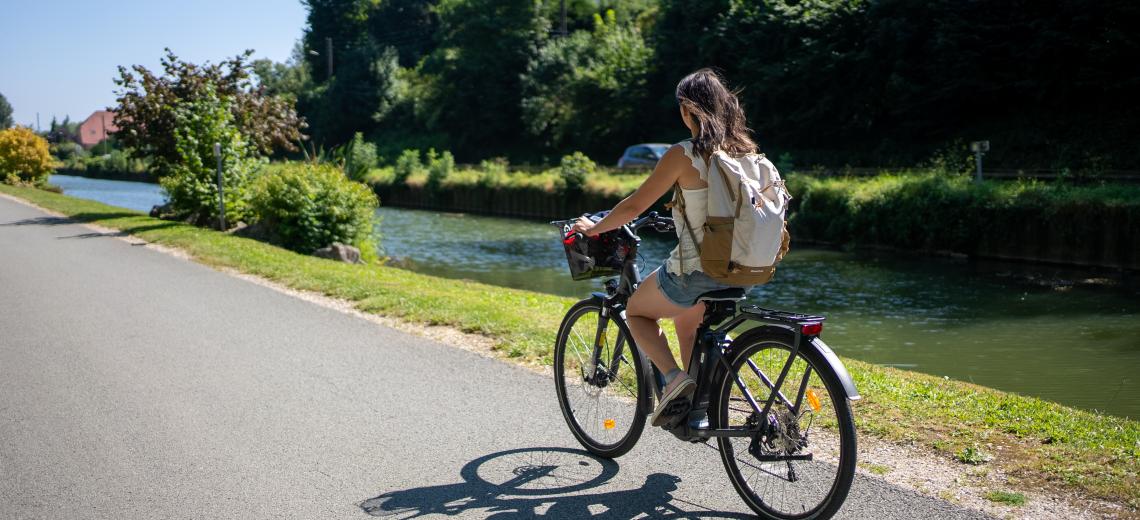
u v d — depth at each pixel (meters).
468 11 65.31
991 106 35.06
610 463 4.34
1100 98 31.72
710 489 3.99
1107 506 3.54
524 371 6.21
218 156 18.39
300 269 11.69
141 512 3.81
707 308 3.69
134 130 21.98
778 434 3.47
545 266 19.53
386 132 73.06
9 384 6.02
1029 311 13.13
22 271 11.84
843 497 3.29
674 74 48.06
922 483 3.86
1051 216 18.59
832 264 19.06
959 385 5.72
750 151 3.40
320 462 4.42
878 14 36.19
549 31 67.56
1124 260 17.58
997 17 32.69
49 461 4.47
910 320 12.55
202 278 11.21
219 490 4.06
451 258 21.11
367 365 6.46
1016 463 4.02
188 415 5.25
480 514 3.75
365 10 91.75
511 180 37.19
